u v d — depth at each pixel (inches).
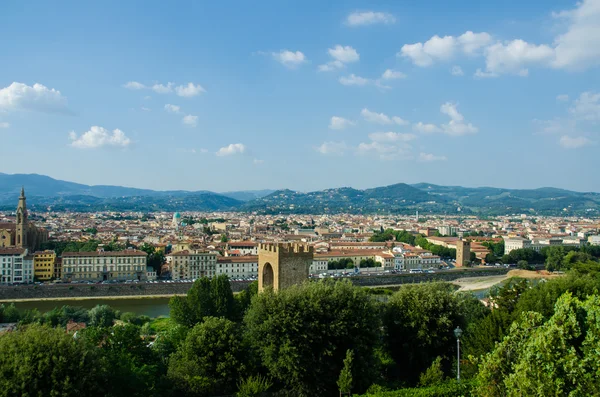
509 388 2763.3
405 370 4665.4
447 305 4655.5
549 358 2674.7
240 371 4003.4
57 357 3093.0
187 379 3789.4
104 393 3253.0
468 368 3988.7
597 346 2652.6
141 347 4284.0
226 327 4252.0
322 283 4601.4
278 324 4072.3
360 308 4318.4
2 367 2999.5
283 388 4069.9
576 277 5182.1
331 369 4047.7
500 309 4495.6
